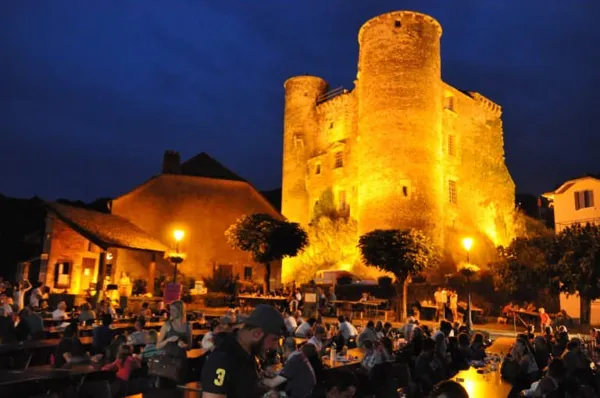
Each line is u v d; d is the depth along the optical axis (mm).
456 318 25766
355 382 5547
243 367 3727
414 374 9516
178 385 7062
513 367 9398
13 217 39406
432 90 40188
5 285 21219
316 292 28203
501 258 28609
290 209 49406
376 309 28094
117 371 7785
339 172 45375
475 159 46312
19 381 6668
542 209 54156
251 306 30156
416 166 38250
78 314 16859
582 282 23000
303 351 7656
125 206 38500
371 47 41125
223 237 39750
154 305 24094
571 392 7578
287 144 51062
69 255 28422
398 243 27422
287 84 52156
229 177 42844
